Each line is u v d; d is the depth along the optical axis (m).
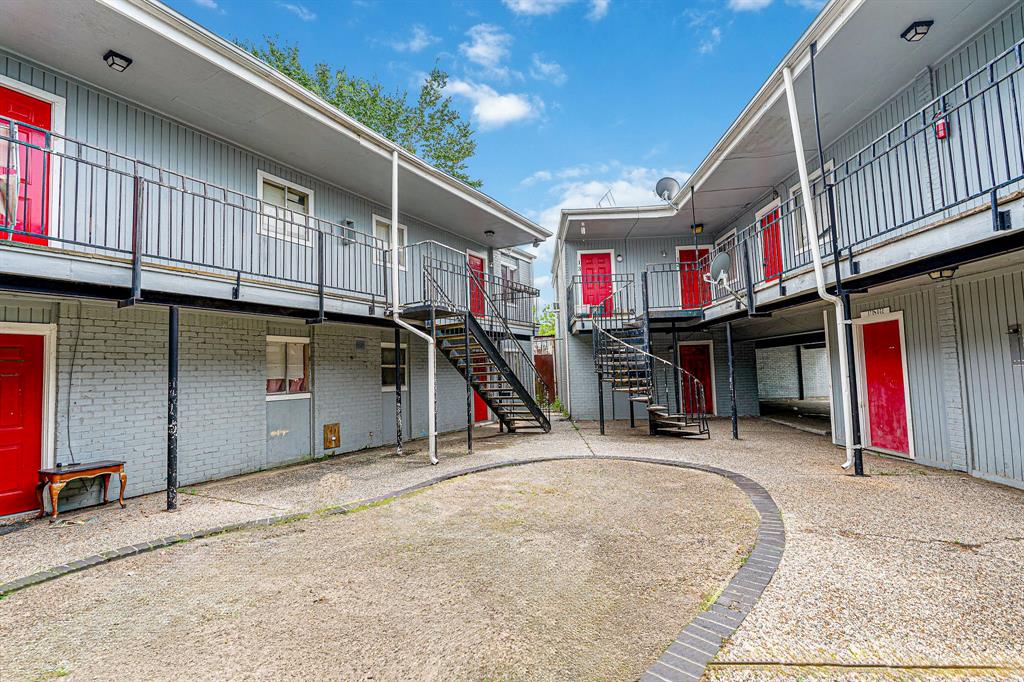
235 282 5.41
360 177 8.40
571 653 2.32
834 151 7.91
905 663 2.10
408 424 10.23
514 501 5.11
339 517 4.68
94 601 3.00
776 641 2.30
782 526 3.88
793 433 9.55
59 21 4.57
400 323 7.32
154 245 5.94
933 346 6.07
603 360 10.30
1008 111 5.04
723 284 8.35
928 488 4.96
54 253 4.03
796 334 12.51
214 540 4.09
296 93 6.05
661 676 2.05
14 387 4.92
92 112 5.52
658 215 11.70
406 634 2.54
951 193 5.69
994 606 2.54
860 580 2.88
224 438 6.76
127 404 5.71
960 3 4.96
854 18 5.11
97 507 5.18
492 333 10.40
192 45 5.02
